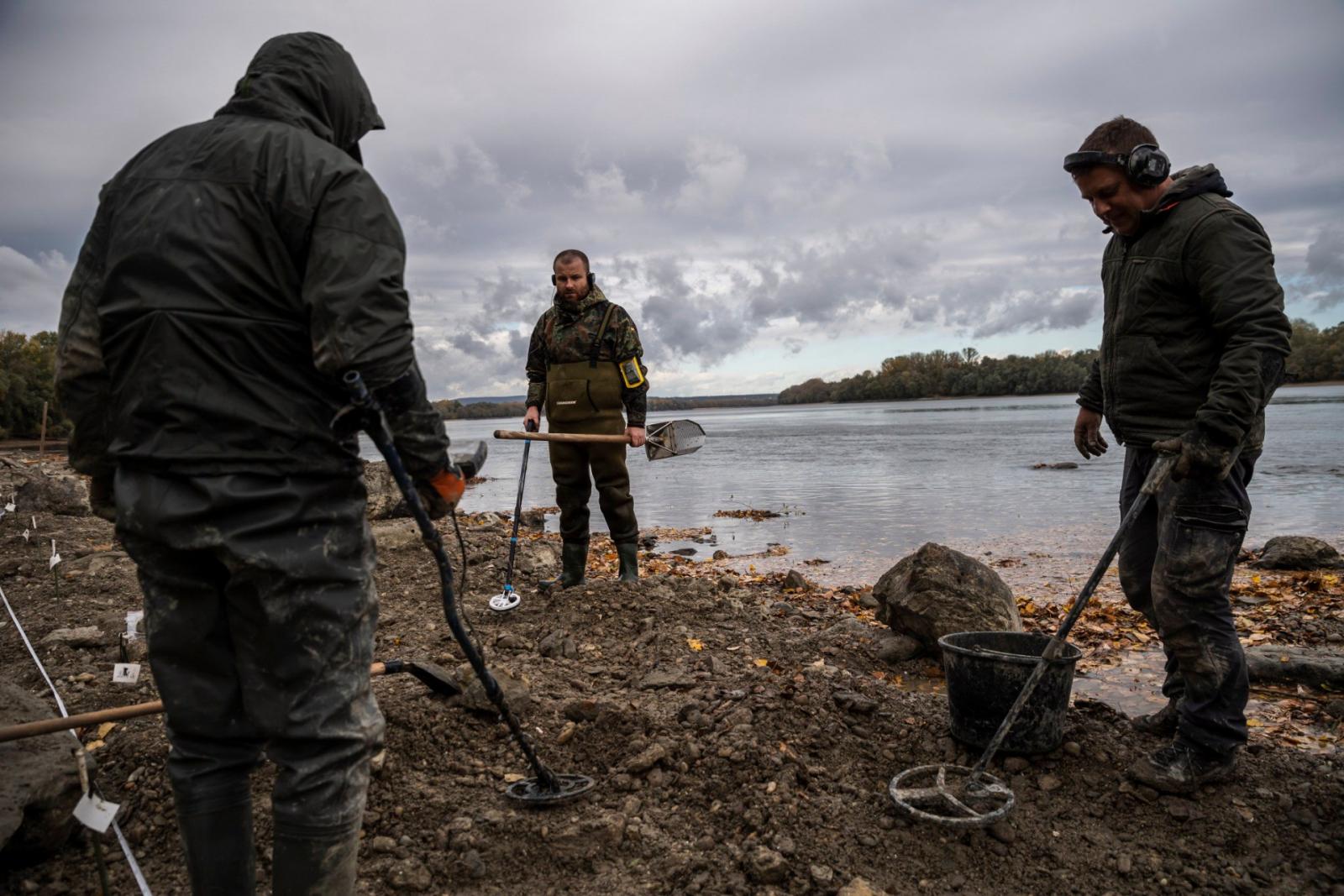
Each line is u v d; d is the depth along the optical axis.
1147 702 4.88
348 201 2.04
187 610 2.11
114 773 3.38
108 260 2.06
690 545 12.52
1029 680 3.26
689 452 6.15
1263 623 6.52
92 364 2.12
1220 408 3.08
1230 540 3.27
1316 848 2.99
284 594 2.03
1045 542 11.44
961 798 3.21
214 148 2.08
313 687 2.09
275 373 2.04
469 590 6.42
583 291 5.89
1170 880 2.85
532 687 4.29
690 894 2.76
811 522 14.46
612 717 3.80
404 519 9.29
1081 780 3.45
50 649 4.93
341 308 1.97
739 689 4.27
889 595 5.66
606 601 5.81
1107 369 3.66
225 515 1.97
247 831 2.25
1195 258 3.24
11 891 2.73
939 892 2.82
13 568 7.12
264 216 2.01
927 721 3.98
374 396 2.06
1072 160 3.41
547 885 2.83
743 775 3.39
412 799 3.23
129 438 2.02
